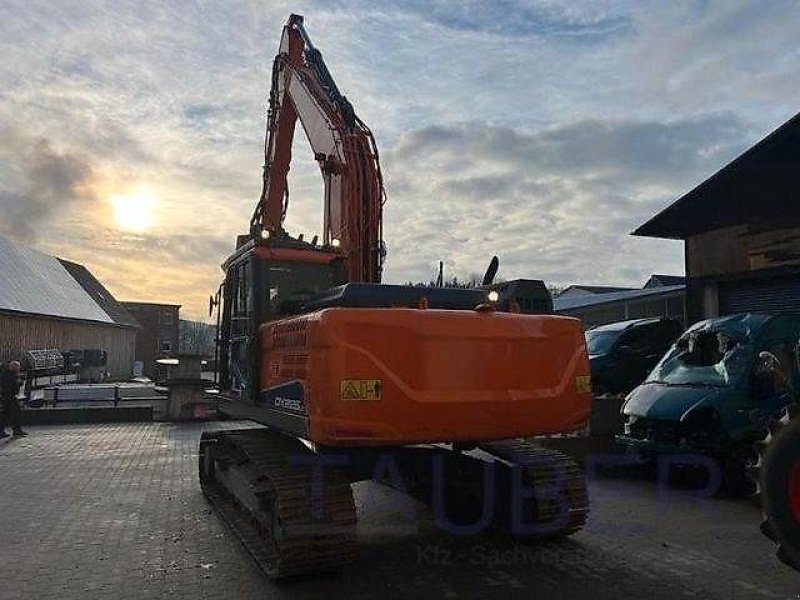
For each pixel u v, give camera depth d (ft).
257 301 20.76
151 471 32.65
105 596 16.29
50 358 96.99
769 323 29.43
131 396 69.72
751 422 26.22
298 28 35.04
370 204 27.35
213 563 18.70
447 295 18.67
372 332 15.43
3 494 27.45
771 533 13.19
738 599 15.74
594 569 17.97
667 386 29.99
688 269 45.19
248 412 20.71
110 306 167.94
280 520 16.58
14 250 127.24
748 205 41.24
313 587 16.85
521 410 16.53
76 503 25.82
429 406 15.53
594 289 163.12
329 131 28.96
